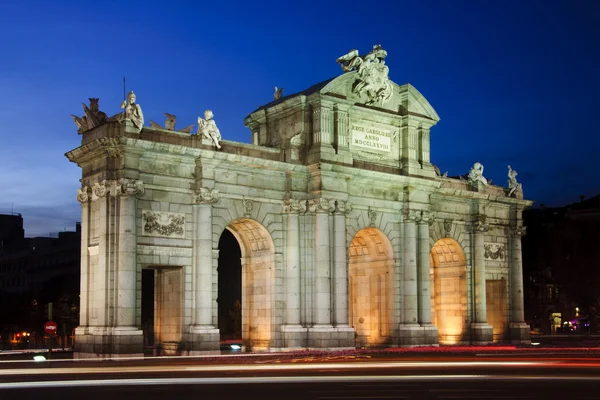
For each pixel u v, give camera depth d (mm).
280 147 59781
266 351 57000
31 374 35500
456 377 32375
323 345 56438
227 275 110375
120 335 48219
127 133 50219
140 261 50562
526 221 131750
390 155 64250
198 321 52156
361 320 66562
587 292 110938
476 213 72875
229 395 25781
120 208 49688
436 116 66812
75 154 52719
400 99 65250
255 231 58781
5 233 182125
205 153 52875
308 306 57812
